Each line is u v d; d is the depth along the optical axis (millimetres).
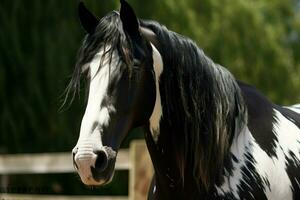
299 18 32438
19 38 18984
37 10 18953
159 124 4910
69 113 18781
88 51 4609
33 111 18906
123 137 4539
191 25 21234
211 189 4902
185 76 4910
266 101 5488
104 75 4457
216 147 4910
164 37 4945
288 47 30875
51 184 19578
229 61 22516
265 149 5094
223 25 22859
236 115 5082
